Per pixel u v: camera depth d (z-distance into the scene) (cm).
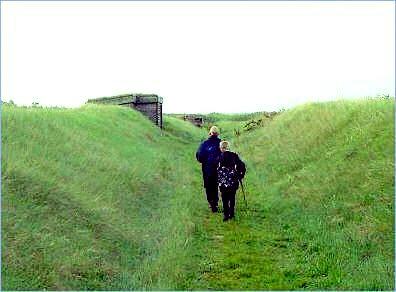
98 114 2673
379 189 1229
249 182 1831
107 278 883
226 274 968
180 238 1120
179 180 1802
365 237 1046
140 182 1552
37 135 1479
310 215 1275
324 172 1523
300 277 954
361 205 1208
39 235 914
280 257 1059
